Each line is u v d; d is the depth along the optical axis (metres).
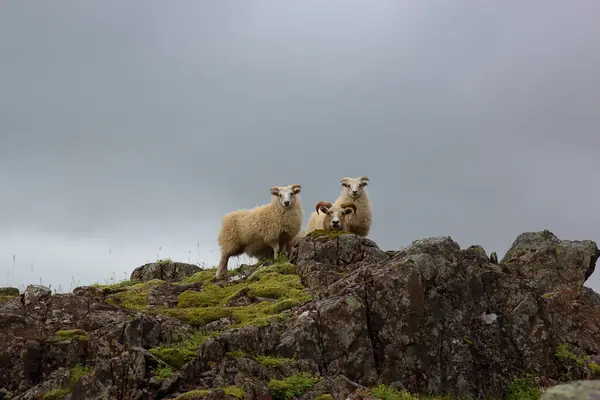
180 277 23.44
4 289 17.56
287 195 21.00
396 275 15.48
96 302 15.36
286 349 14.51
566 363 16.53
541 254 20.48
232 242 22.14
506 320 16.58
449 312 15.98
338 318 14.84
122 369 12.98
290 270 19.39
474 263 17.28
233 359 13.69
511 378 15.84
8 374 13.42
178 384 13.12
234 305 17.55
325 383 13.53
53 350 13.71
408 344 15.03
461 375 15.25
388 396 13.56
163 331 14.43
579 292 19.69
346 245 18.95
